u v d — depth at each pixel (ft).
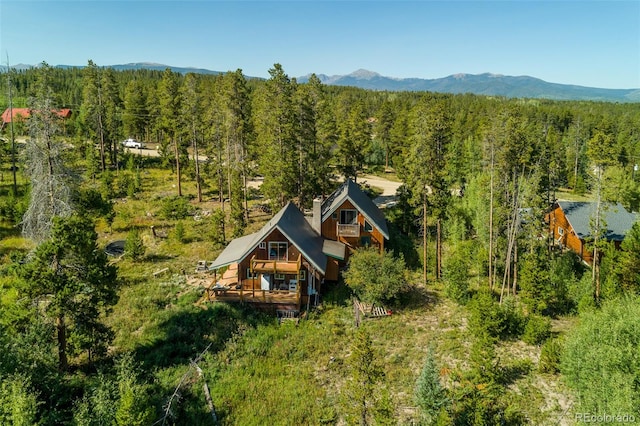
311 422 64.54
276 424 63.98
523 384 72.79
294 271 98.73
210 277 112.78
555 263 116.06
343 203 123.03
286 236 99.81
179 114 183.62
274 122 138.92
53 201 89.56
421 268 129.18
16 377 52.44
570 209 145.28
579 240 137.80
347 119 235.20
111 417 52.11
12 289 88.02
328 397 70.13
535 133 160.86
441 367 77.41
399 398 69.67
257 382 73.31
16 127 208.23
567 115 383.45
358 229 120.88
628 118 359.66
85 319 70.44
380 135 301.43
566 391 70.38
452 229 146.72
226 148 167.32
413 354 82.74
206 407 66.39
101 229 145.59
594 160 108.88
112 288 76.84
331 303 103.09
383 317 97.45
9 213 141.49
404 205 157.89
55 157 89.81
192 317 90.02
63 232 67.87
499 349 84.84
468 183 194.90
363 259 102.32
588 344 61.72
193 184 206.08
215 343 83.05
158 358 76.59
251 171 184.14
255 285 104.32
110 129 213.87
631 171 234.17
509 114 121.80
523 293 102.78
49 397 58.23
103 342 72.84
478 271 122.01
